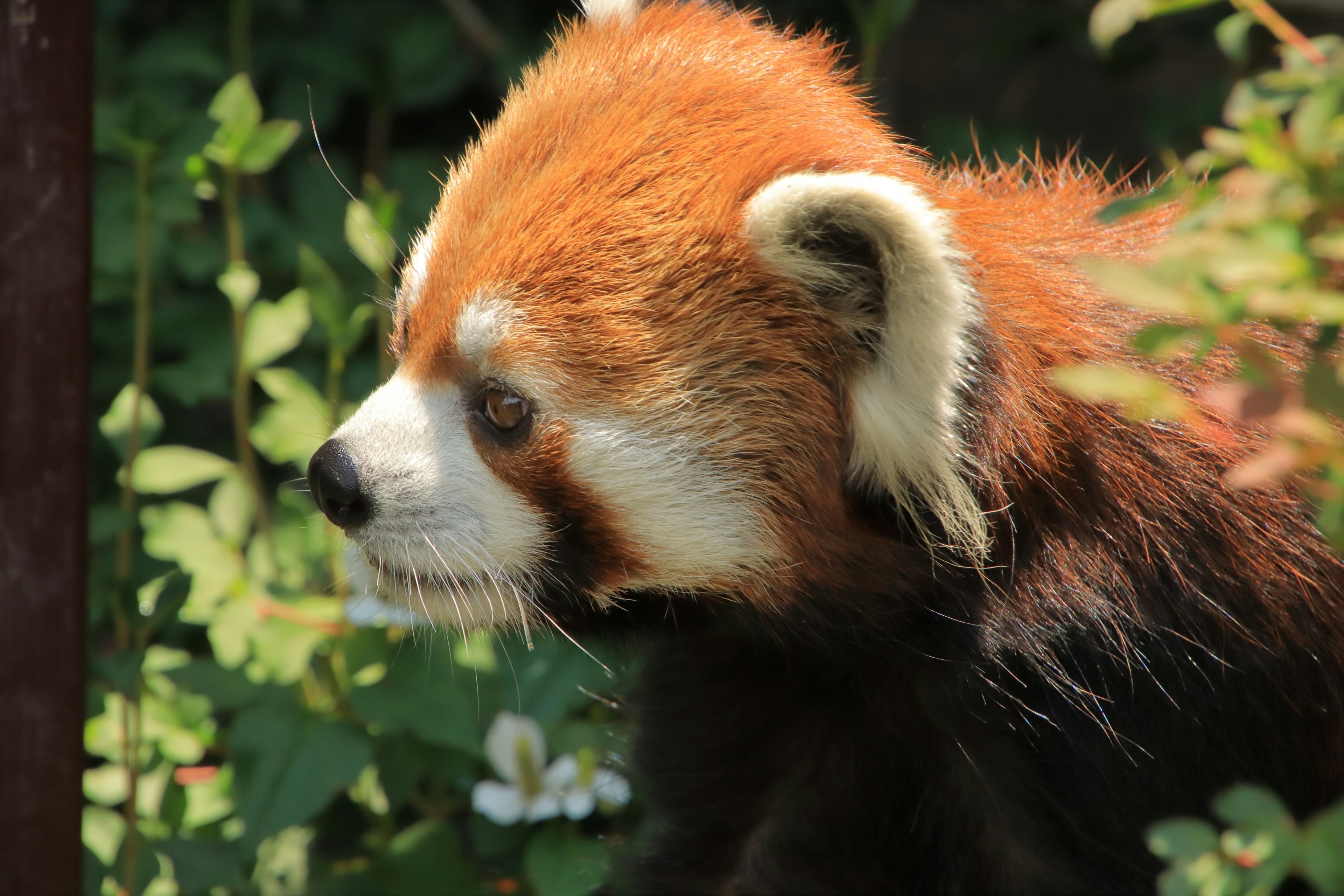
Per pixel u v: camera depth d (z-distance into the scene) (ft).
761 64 8.88
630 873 9.09
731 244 8.78
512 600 8.85
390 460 8.83
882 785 8.96
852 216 8.71
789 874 8.98
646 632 8.92
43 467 8.80
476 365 8.80
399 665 9.20
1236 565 8.81
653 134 8.81
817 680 8.93
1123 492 8.80
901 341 8.71
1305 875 8.54
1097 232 8.93
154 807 9.26
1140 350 8.53
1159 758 8.81
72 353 8.80
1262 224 8.46
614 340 8.78
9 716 8.81
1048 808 8.84
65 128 8.77
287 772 9.13
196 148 9.30
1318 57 8.65
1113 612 8.79
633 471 8.79
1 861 8.82
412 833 9.25
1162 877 8.58
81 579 8.83
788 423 8.79
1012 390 8.76
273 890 9.25
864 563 8.80
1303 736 8.84
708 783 9.04
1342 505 8.50
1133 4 8.64
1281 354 8.82
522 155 8.84
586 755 9.26
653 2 8.96
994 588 8.79
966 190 8.95
